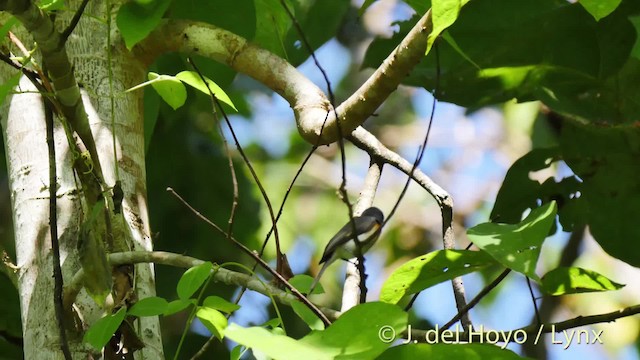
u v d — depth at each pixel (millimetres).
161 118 8164
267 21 5855
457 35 6070
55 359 4129
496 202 6391
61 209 4371
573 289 3732
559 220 6406
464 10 5910
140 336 4141
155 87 4250
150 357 4301
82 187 4188
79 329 4145
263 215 8945
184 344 8000
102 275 3941
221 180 8203
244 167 8867
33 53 4426
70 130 4246
